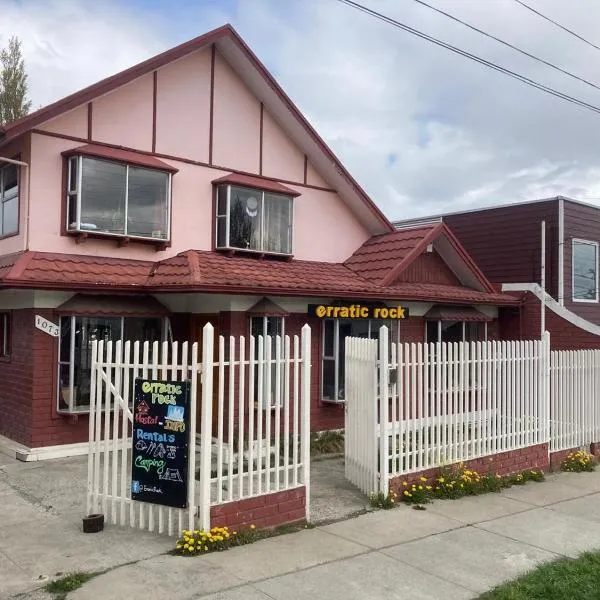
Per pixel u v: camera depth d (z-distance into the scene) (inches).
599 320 719.1
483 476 353.4
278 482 268.4
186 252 470.6
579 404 431.5
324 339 514.3
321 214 593.0
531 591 207.6
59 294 414.9
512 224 720.3
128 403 270.7
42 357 407.2
